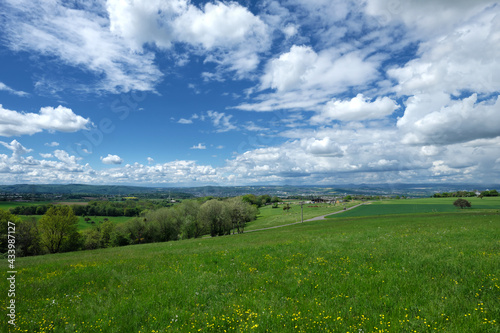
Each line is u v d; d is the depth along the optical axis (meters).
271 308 8.09
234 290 10.18
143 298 9.95
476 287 8.41
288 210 160.00
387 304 7.82
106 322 8.10
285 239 26.50
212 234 85.94
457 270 10.05
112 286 12.11
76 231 69.50
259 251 17.69
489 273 9.33
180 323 7.79
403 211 108.44
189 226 85.56
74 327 8.05
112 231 81.88
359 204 169.00
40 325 8.29
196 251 21.83
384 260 12.45
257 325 6.95
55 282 13.45
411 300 7.89
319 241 20.66
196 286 10.78
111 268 16.00
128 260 19.16
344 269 11.45
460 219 39.53
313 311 7.66
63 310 9.48
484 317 6.59
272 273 11.84
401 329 6.39
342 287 9.34
